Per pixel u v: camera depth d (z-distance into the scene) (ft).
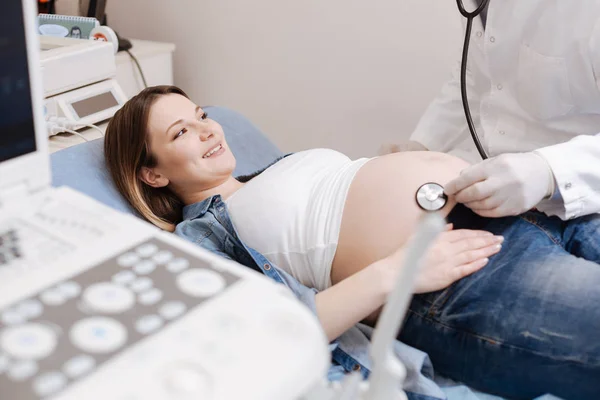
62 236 1.75
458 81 4.70
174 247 1.78
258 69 6.65
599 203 3.24
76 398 1.31
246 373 1.42
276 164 4.00
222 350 1.46
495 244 3.13
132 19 7.14
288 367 1.46
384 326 1.57
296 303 1.63
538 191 3.09
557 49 3.60
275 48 6.46
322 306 2.97
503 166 3.05
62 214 1.85
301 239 3.43
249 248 3.34
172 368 1.41
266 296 1.63
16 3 1.65
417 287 2.97
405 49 5.79
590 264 2.94
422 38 5.66
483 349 2.92
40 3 5.77
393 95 6.02
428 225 1.43
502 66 3.98
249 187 3.71
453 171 3.51
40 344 1.41
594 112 3.84
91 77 4.85
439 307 3.07
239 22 6.55
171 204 4.07
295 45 6.34
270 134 6.88
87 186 3.87
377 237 3.26
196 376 1.40
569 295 2.80
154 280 1.64
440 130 4.77
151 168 3.97
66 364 1.38
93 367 1.38
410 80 5.87
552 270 2.93
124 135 3.94
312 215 3.45
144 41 6.70
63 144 4.55
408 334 3.19
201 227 3.62
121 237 1.78
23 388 1.32
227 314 1.56
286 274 3.18
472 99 4.56
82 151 4.13
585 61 3.55
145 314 1.53
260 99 6.78
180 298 1.59
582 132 3.93
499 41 3.86
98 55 4.84
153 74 6.39
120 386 1.35
